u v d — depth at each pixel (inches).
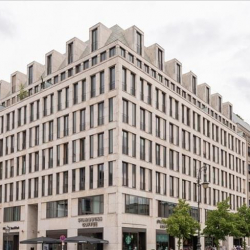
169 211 2363.4
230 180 3275.1
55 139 2383.1
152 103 2327.8
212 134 3051.2
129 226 2007.9
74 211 2172.7
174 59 2714.1
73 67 2394.2
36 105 2578.7
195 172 2741.1
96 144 2117.4
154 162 2285.9
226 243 3046.3
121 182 1993.1
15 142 2709.2
